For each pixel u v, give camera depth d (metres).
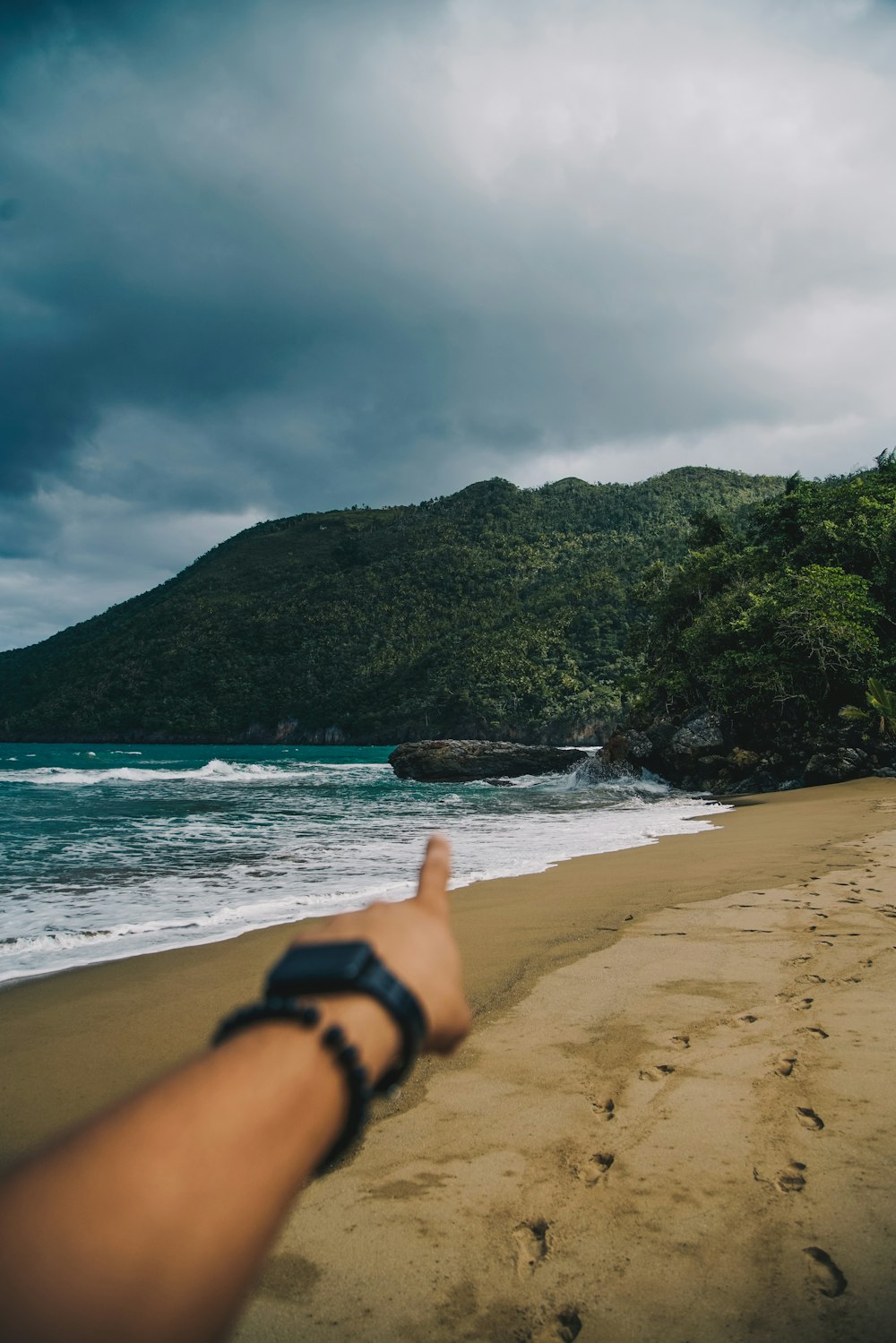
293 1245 1.92
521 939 5.23
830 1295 1.67
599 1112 2.60
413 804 21.75
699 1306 1.66
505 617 168.12
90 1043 3.63
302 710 176.12
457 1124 2.54
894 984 3.79
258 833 13.52
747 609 28.38
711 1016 3.47
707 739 27.09
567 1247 1.88
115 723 187.75
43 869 9.35
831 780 23.50
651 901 6.39
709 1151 2.30
